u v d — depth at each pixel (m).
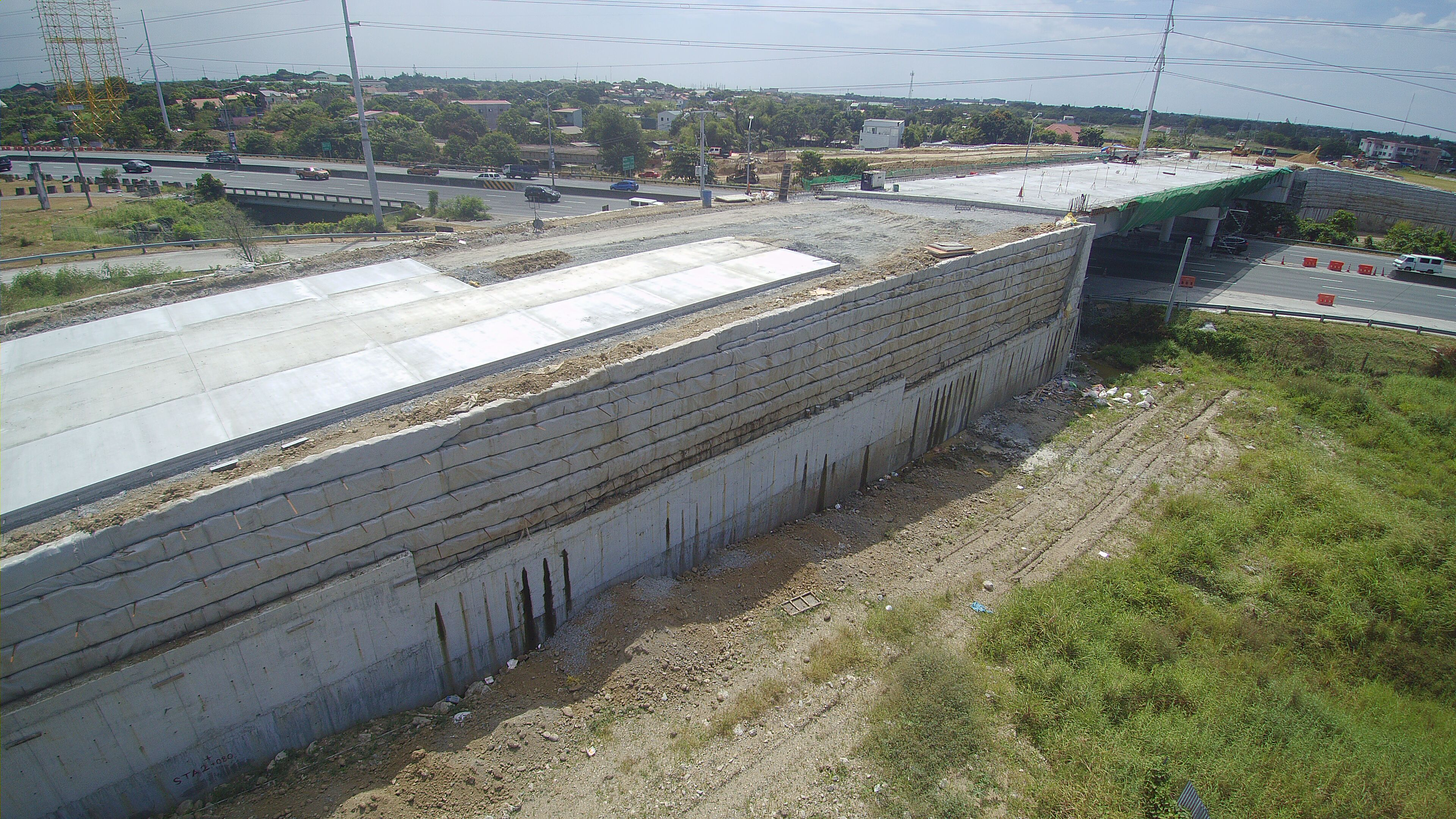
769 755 14.57
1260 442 29.53
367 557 13.62
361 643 13.94
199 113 121.31
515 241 28.27
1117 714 15.61
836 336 21.84
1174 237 58.94
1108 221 37.47
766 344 19.62
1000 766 14.52
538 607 16.59
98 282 33.53
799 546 21.44
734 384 19.23
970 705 15.68
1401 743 15.12
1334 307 41.41
